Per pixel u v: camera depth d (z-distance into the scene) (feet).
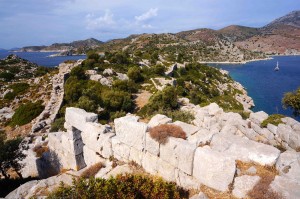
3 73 245.45
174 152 30.50
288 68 507.30
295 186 23.86
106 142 40.37
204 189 27.25
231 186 25.79
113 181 26.81
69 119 46.47
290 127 43.60
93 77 160.56
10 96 156.56
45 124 109.60
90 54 207.92
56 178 40.40
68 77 159.22
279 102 225.35
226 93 239.30
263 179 24.82
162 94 115.65
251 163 27.91
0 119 129.29
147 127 34.50
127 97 128.98
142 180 28.30
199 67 302.04
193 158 28.63
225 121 52.85
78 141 45.39
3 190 47.55
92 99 123.34
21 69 308.19
